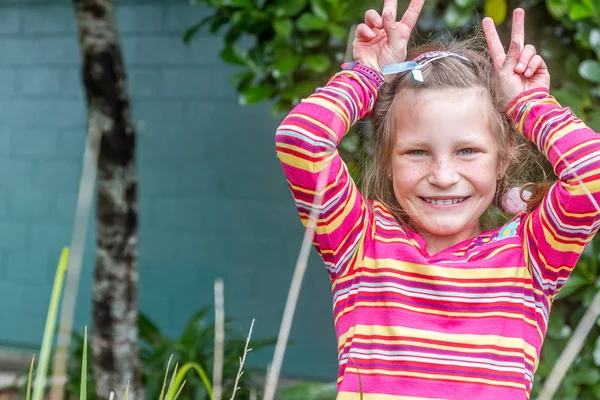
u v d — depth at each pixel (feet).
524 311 5.36
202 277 18.94
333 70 10.39
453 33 10.16
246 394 14.24
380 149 6.01
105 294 11.77
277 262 18.34
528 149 6.21
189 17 18.93
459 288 5.37
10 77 20.66
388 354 5.31
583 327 3.85
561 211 5.32
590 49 9.80
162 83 19.19
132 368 11.96
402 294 5.41
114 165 11.55
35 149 20.51
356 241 5.64
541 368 9.70
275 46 10.14
